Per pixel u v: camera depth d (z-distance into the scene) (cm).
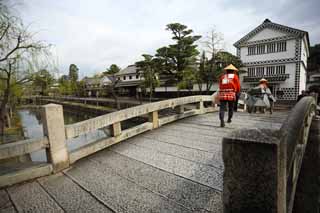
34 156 811
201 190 220
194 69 2112
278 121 577
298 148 200
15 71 1147
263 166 80
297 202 229
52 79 1438
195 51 2105
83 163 314
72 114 3147
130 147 378
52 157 280
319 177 227
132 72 3781
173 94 2794
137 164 300
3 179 243
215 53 2009
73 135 310
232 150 87
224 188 91
